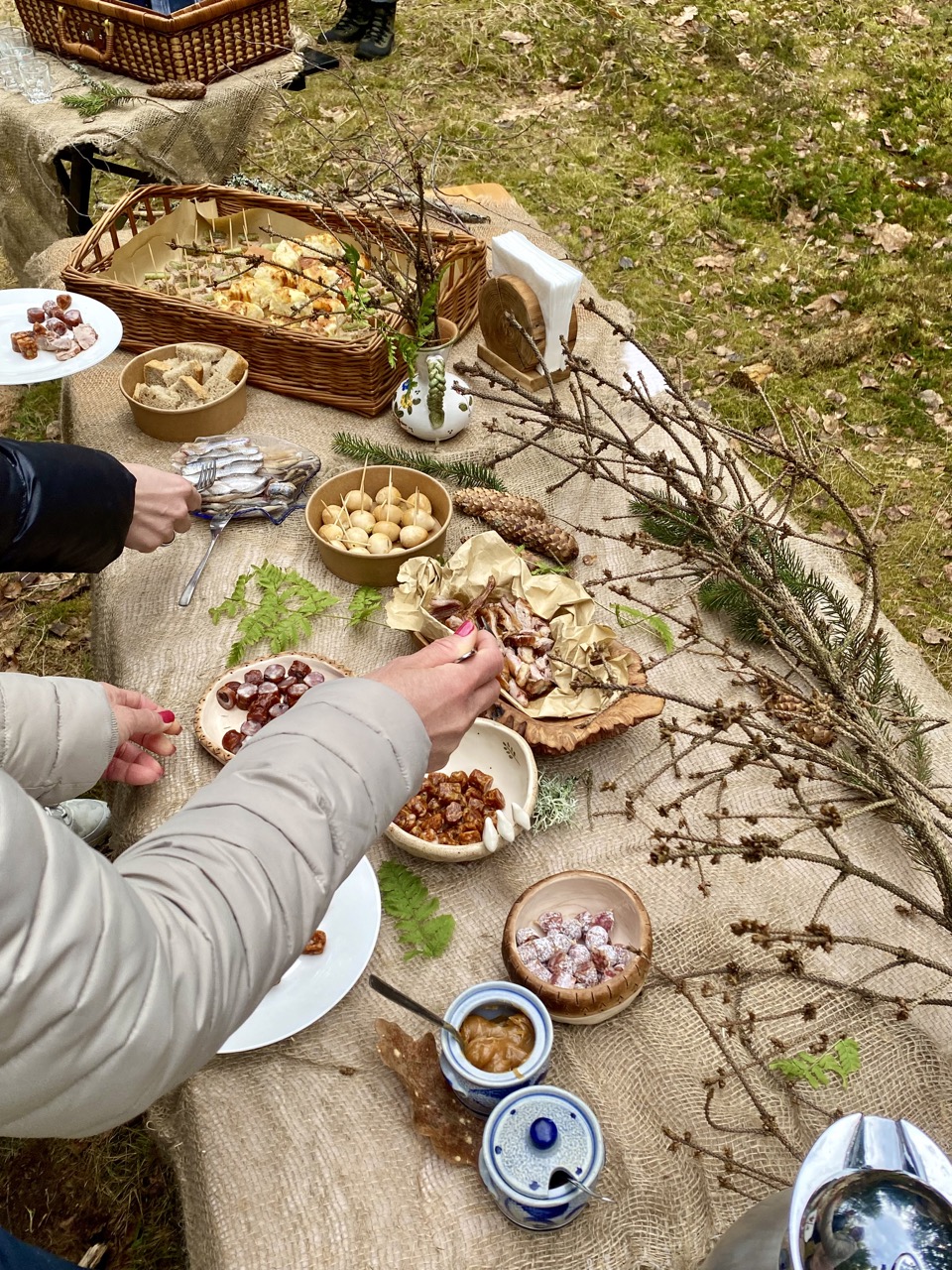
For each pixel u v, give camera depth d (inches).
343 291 98.0
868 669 68.0
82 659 118.9
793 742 46.6
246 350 94.7
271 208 111.2
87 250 101.7
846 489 134.8
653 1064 52.4
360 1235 45.9
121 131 127.1
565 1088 51.1
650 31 230.5
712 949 57.4
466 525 84.2
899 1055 52.8
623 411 95.9
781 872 61.2
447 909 59.4
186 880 30.2
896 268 172.6
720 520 62.3
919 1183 30.9
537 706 66.1
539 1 237.6
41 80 132.5
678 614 77.4
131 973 26.6
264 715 66.4
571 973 52.5
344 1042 53.4
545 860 61.6
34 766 49.7
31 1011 24.6
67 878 25.7
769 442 61.7
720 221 182.4
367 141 157.8
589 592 77.9
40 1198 78.2
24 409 150.6
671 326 161.2
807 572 81.6
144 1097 28.4
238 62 138.6
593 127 205.9
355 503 81.3
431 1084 50.0
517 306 91.7
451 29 228.7
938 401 148.1
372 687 36.4
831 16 236.8
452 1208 46.8
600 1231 46.0
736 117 207.8
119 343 100.6
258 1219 46.5
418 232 83.0
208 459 84.4
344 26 225.1
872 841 62.8
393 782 34.9
